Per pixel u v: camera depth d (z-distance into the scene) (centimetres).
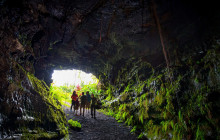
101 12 596
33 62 638
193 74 533
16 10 402
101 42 834
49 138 373
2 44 365
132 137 587
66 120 615
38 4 483
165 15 589
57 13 579
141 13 593
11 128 280
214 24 507
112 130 641
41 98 480
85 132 567
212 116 393
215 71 438
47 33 673
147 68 880
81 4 546
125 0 533
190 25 591
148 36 734
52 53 945
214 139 360
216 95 410
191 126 440
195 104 464
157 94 655
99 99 1317
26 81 427
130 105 823
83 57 1027
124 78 1041
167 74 675
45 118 427
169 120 527
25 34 496
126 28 693
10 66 367
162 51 757
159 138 511
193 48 609
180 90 553
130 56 912
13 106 312
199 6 515
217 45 480
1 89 297
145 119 662
